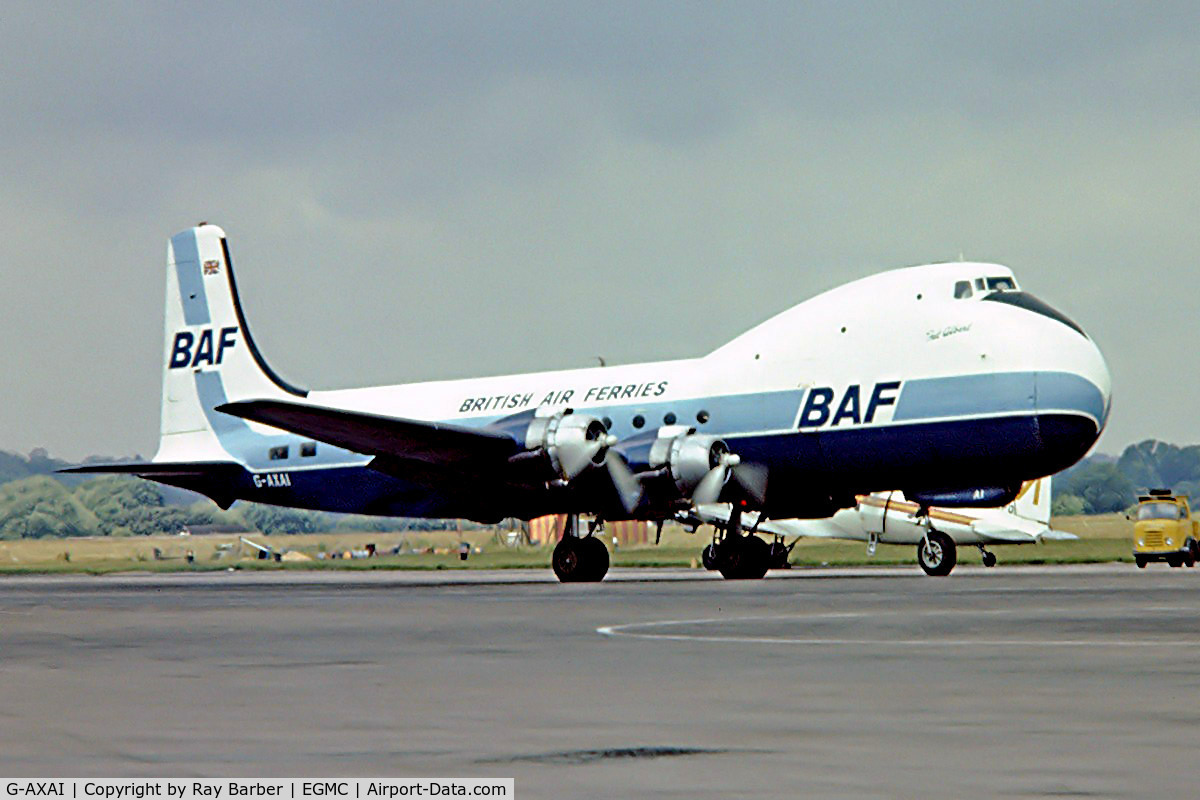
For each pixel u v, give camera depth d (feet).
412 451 270.26
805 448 266.36
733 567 273.54
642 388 284.00
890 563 381.19
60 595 252.21
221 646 129.90
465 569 441.68
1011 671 99.66
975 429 252.42
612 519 272.51
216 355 352.08
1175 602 175.01
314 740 74.08
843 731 74.90
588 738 73.97
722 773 63.82
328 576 384.88
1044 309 257.34
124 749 71.67
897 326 261.85
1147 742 70.28
